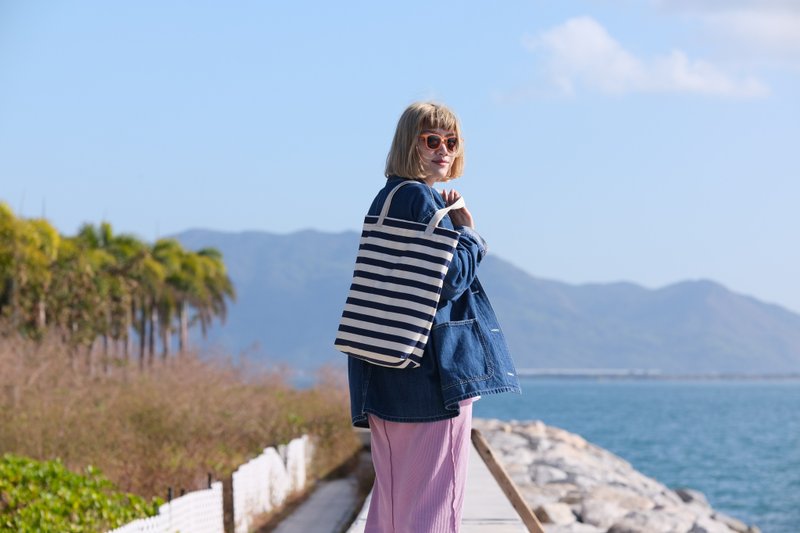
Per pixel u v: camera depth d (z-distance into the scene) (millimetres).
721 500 38844
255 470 15602
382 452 3682
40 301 43812
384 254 3512
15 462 11078
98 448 15805
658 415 130625
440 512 3535
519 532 7148
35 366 19797
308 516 16188
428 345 3531
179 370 22500
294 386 26500
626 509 16141
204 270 75438
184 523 10586
